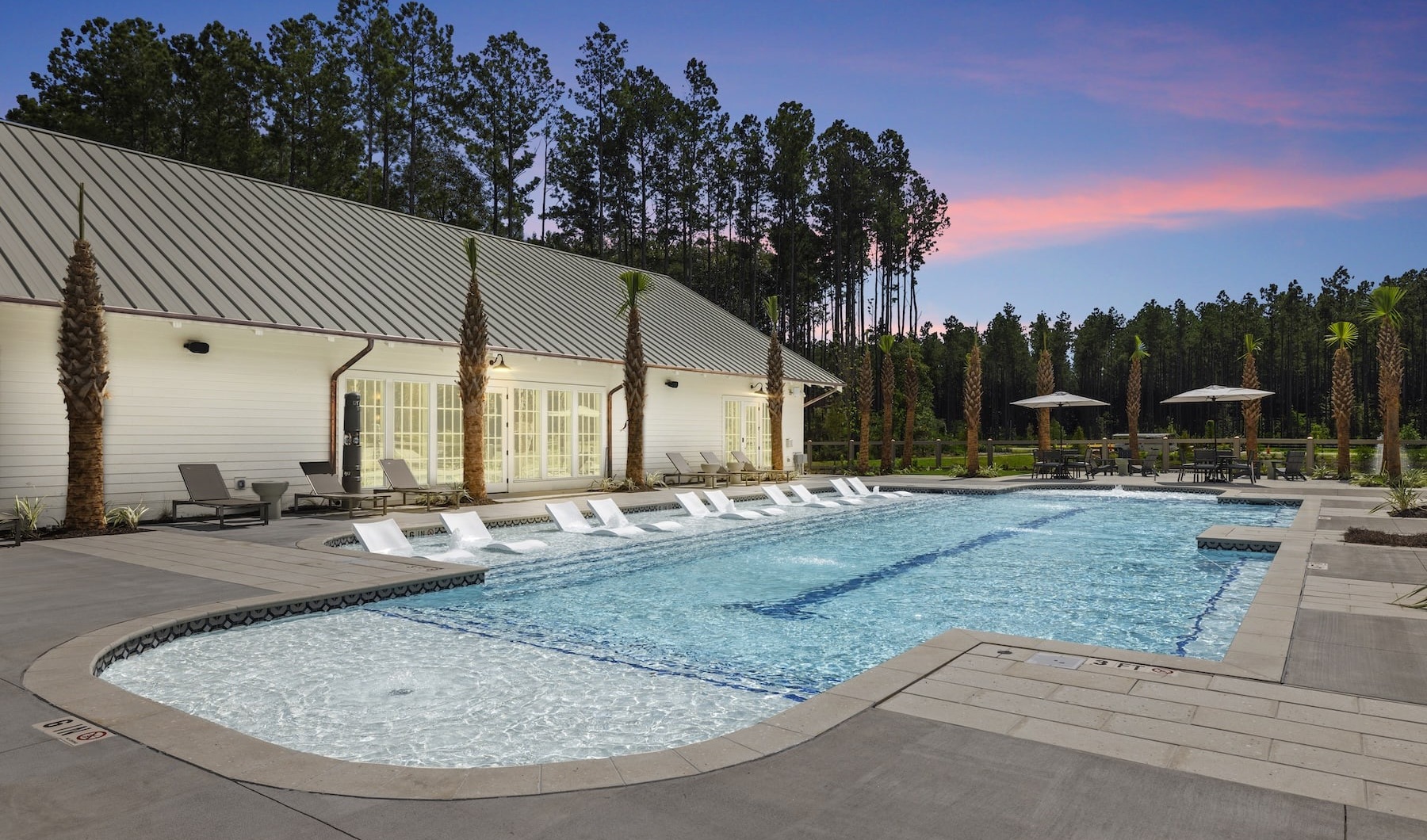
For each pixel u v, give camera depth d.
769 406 23.31
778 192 49.16
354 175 42.25
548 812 2.85
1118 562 10.20
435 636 6.58
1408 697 4.00
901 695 4.07
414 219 21.14
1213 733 3.53
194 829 2.72
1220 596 8.17
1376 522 11.49
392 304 16.03
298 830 2.71
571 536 12.23
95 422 10.84
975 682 4.28
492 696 5.04
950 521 14.64
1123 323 102.69
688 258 50.16
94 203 13.84
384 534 9.99
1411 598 6.32
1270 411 82.94
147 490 12.48
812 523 14.15
